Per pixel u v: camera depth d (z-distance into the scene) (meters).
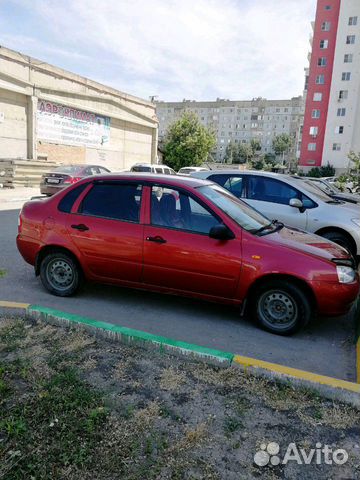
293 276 4.08
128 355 3.52
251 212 5.07
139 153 32.94
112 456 2.35
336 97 53.91
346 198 11.83
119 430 2.57
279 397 3.01
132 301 5.02
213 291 4.37
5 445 2.39
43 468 2.24
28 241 5.04
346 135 54.25
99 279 4.84
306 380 3.11
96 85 26.19
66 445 2.41
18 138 20.70
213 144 46.53
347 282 4.14
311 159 57.19
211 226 4.38
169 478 2.23
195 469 2.31
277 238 4.45
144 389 3.05
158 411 2.79
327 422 2.78
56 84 22.77
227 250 4.25
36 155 21.80
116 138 29.34
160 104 121.06
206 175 8.06
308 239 4.75
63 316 3.99
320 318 4.88
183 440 2.52
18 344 3.59
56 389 2.95
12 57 19.56
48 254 4.98
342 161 54.91
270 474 2.31
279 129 112.38
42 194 14.75
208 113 117.81
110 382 3.11
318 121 55.97
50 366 3.28
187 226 4.45
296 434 2.65
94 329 3.82
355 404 2.96
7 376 3.10
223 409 2.86
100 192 4.84
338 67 53.22
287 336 4.27
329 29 53.50
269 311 4.31
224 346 3.96
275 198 7.53
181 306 4.93
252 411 2.86
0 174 17.59
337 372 3.59
